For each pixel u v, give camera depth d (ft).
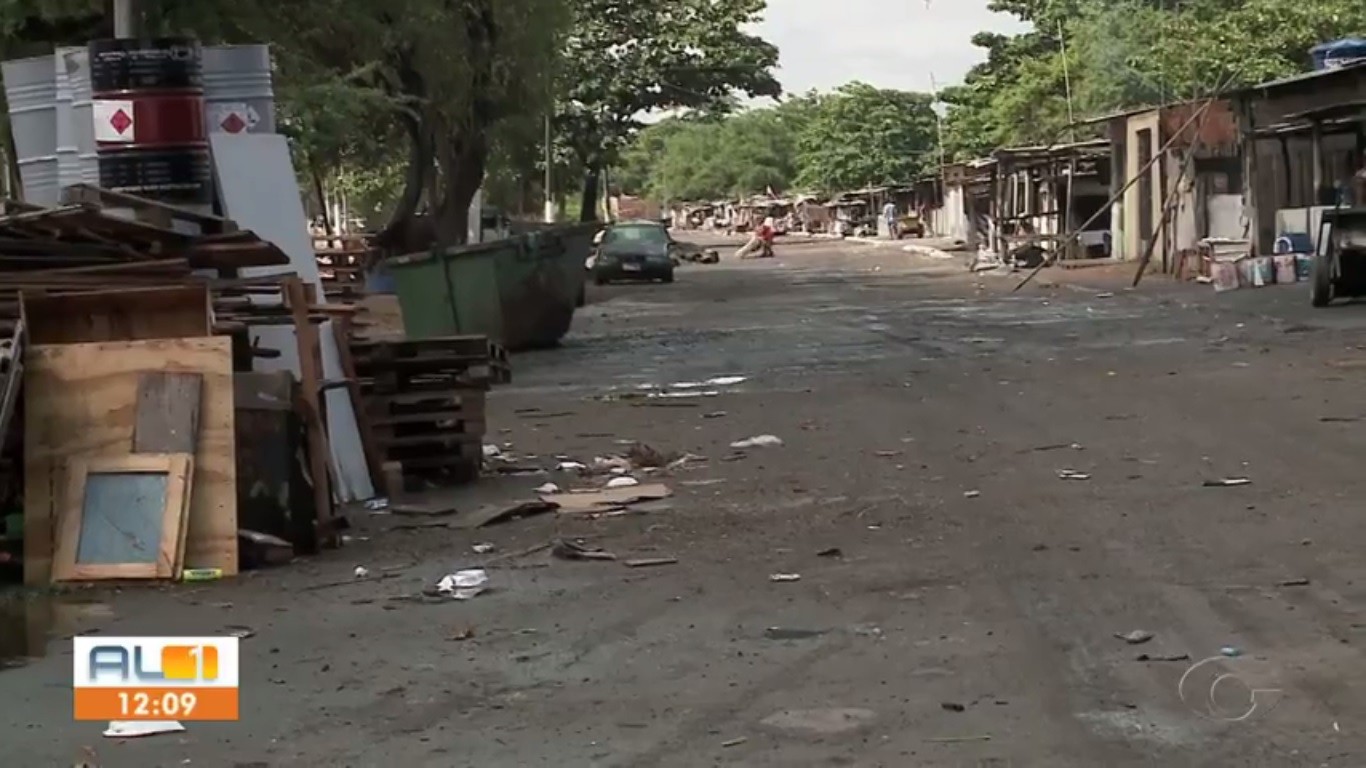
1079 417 48.34
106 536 30.58
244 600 28.71
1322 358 60.29
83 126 41.19
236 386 32.45
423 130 115.24
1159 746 19.26
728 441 47.29
